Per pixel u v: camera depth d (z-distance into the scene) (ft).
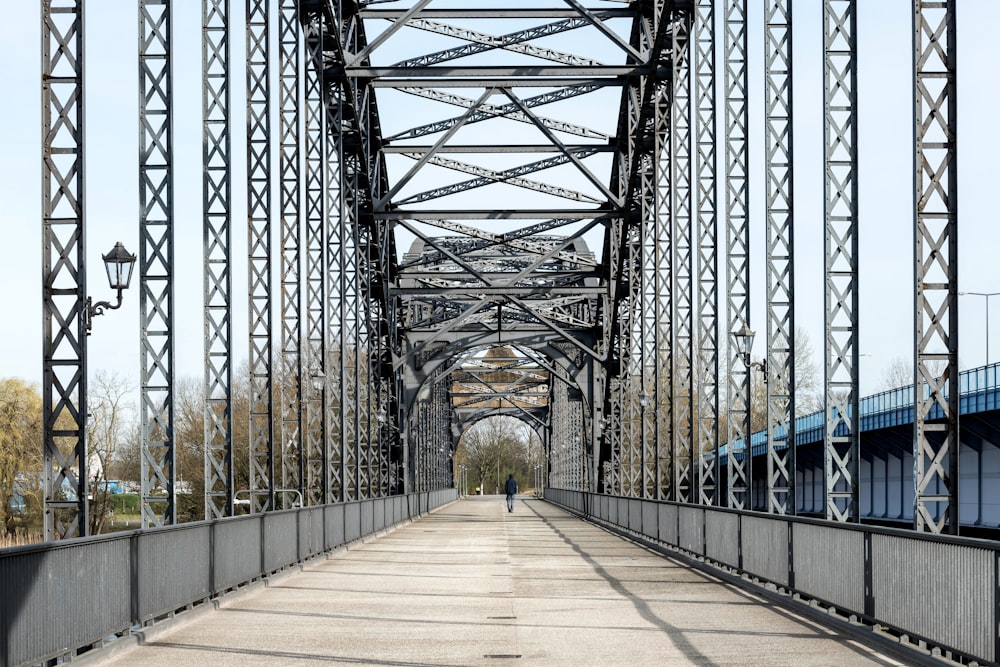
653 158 119.44
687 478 105.60
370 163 133.08
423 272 165.17
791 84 73.31
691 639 42.45
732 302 83.61
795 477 72.18
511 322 196.34
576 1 112.16
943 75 48.06
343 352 110.01
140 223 56.24
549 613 50.93
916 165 48.03
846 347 61.26
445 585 65.05
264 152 82.48
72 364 42.68
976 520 116.98
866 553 43.68
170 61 56.59
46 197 43.06
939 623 36.76
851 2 61.31
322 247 101.19
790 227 73.00
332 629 45.55
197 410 203.92
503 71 116.06
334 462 108.47
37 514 194.70
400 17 110.83
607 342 169.48
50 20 43.37
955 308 47.26
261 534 64.64
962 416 110.83
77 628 36.45
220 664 36.91
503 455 632.38
